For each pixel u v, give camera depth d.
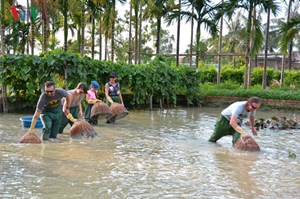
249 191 4.96
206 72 27.94
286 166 6.33
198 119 12.72
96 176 5.44
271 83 25.31
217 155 7.01
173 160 6.54
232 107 7.90
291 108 16.67
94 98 10.32
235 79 27.69
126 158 6.59
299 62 40.81
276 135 9.70
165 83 16.19
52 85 7.50
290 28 17.41
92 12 20.70
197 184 5.20
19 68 12.17
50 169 5.71
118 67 14.30
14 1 16.05
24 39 29.48
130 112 14.30
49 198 4.51
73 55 12.46
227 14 18.28
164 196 4.69
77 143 7.75
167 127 10.57
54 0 17.03
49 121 7.91
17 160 6.17
